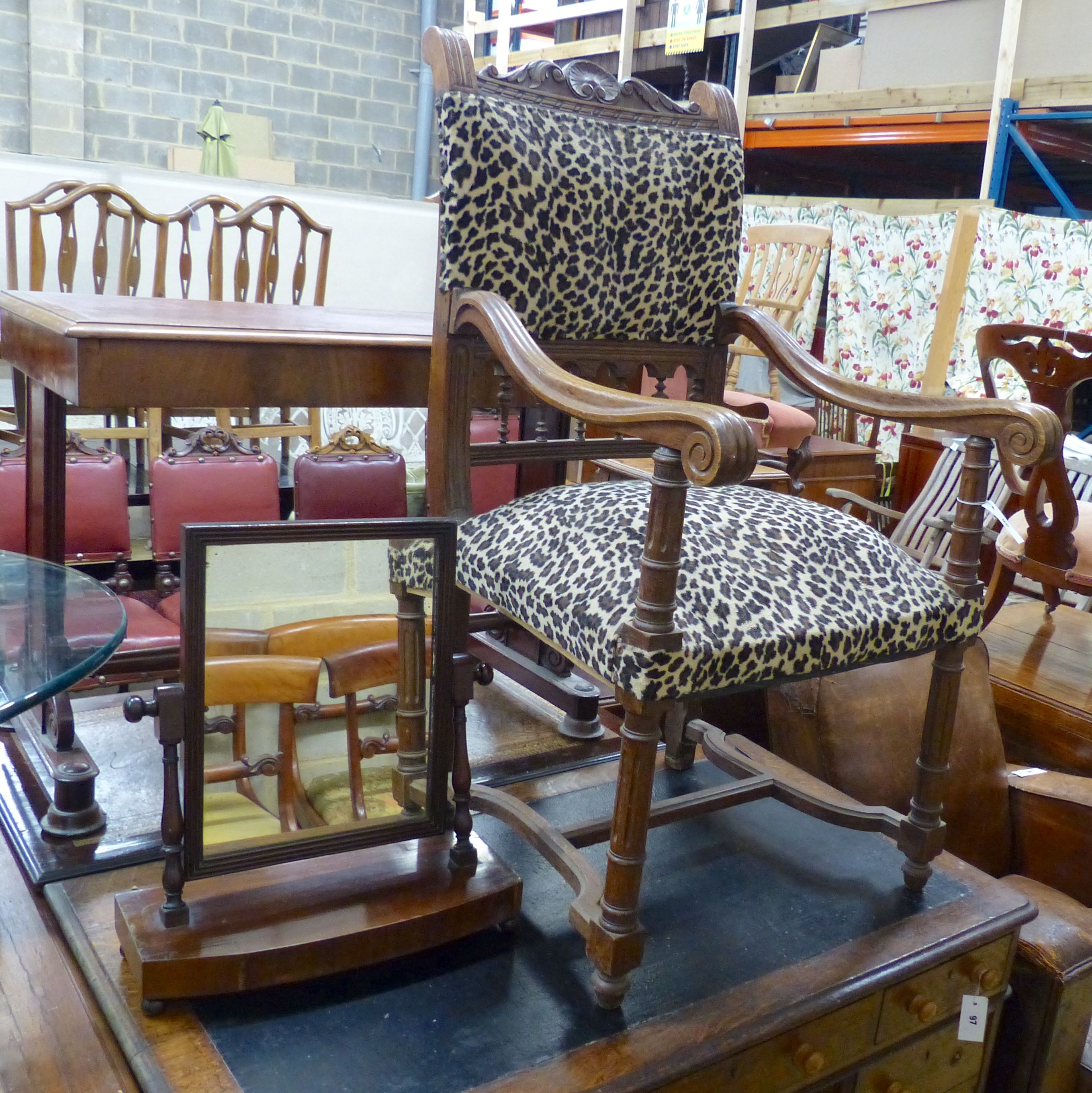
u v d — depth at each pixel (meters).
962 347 3.50
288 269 3.62
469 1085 0.91
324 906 1.04
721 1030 1.00
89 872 1.20
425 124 6.68
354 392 1.34
